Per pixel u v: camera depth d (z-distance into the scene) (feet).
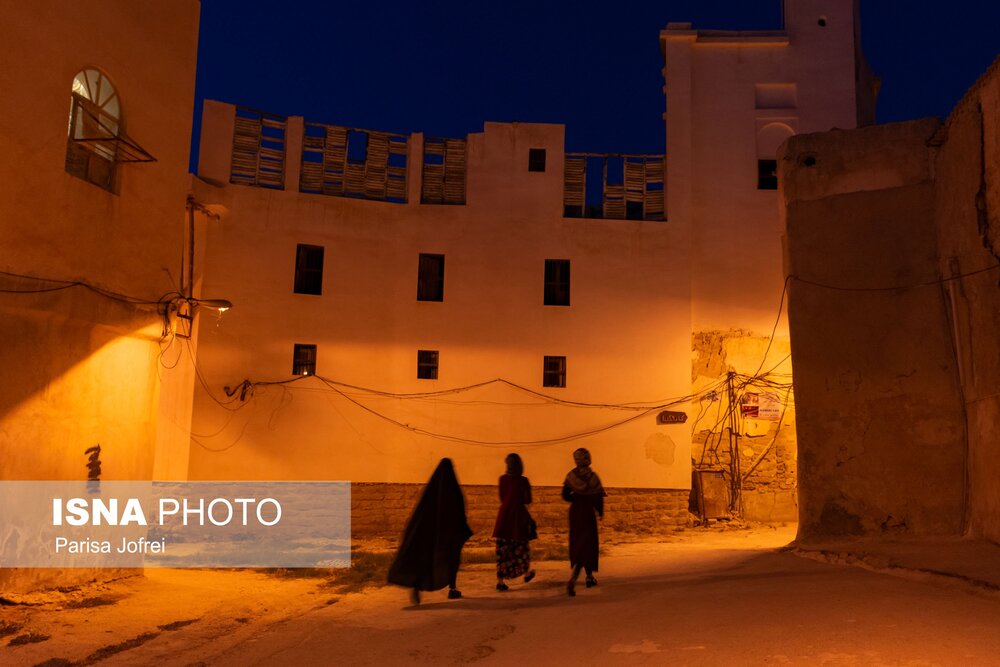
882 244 42.55
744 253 76.23
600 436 71.56
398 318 71.05
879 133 43.65
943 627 20.12
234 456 65.87
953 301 39.17
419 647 21.91
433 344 71.10
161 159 35.35
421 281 72.49
